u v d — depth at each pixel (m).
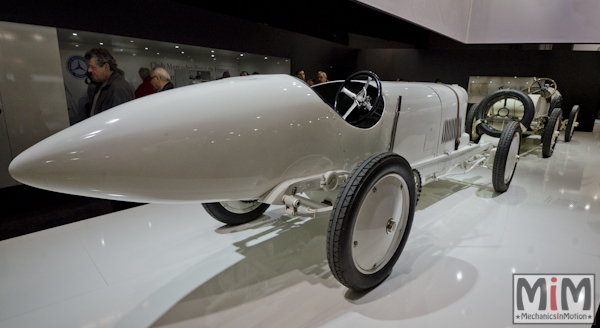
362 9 7.88
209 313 1.37
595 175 3.65
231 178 1.22
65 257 1.83
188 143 1.10
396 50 8.11
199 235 2.09
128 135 1.04
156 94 1.24
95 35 2.87
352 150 1.64
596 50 7.85
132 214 2.46
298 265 1.73
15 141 2.62
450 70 8.36
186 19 3.48
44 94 2.67
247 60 4.54
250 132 1.21
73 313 1.38
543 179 3.46
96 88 2.94
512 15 5.45
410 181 1.49
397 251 1.57
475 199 2.76
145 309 1.40
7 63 2.44
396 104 1.86
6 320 1.34
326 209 1.46
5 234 2.12
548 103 5.07
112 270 1.70
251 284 1.57
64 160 0.97
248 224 2.26
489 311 1.37
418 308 1.38
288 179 1.40
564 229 2.18
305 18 6.65
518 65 8.04
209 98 1.20
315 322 1.30
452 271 1.66
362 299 1.44
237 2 5.29
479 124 3.47
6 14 2.35
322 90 2.29
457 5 5.26
